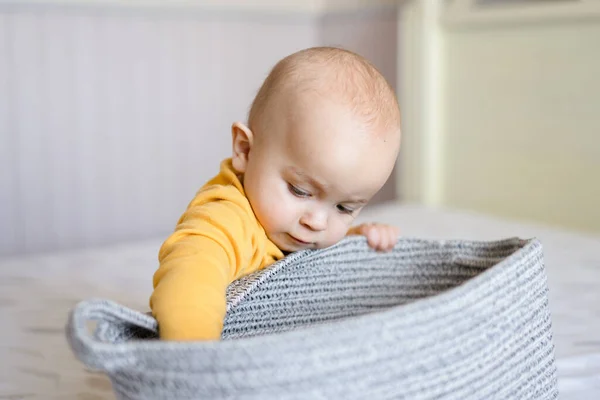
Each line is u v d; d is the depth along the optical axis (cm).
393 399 66
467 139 245
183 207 247
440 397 70
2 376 108
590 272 157
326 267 98
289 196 88
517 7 221
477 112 240
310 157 85
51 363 112
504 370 77
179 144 243
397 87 262
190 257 77
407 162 262
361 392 63
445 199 255
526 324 81
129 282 153
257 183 89
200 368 59
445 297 70
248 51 253
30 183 215
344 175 86
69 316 63
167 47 235
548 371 86
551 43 215
